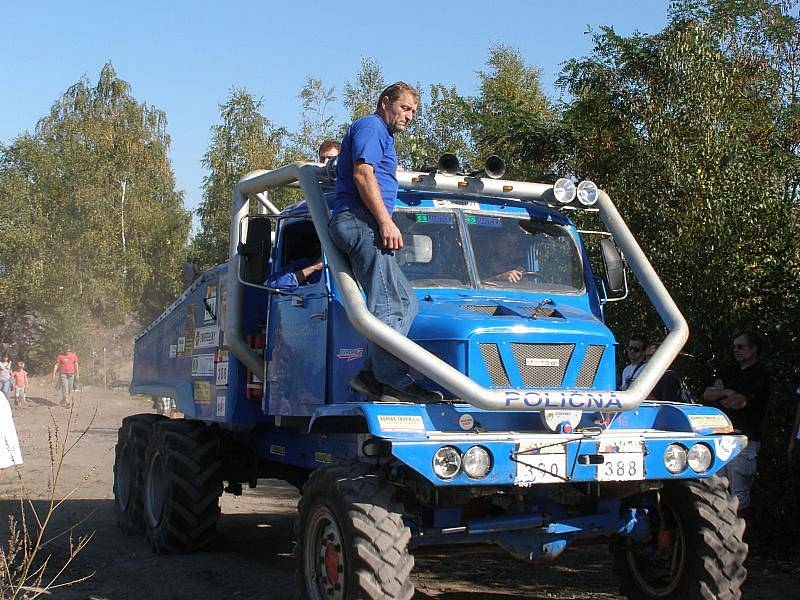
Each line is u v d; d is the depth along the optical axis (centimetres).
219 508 794
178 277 4844
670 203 985
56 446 591
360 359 571
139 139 4853
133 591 656
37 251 4678
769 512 820
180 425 819
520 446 490
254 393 725
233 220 720
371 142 546
